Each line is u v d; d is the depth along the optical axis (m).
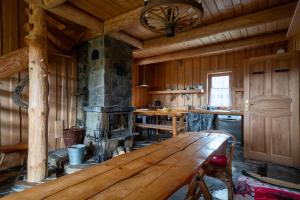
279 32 4.21
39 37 2.83
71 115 4.41
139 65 7.04
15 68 3.02
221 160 2.20
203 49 5.25
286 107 3.49
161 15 1.94
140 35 4.46
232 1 2.98
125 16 3.38
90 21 3.46
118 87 4.31
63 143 4.20
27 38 2.83
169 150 1.84
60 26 4.02
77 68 4.58
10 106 3.34
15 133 3.40
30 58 2.80
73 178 1.19
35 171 2.76
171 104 7.11
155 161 1.51
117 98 4.27
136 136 5.62
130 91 4.68
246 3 3.04
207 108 5.97
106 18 3.62
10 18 3.30
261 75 3.79
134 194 0.98
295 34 3.70
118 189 1.04
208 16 3.48
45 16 2.93
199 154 1.71
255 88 3.86
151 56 6.33
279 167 3.40
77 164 3.38
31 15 2.85
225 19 3.60
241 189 2.42
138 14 3.21
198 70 6.52
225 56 6.00
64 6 2.99
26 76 3.40
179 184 1.11
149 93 7.38
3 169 3.25
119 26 3.50
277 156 3.57
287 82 3.49
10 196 0.96
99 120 3.93
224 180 2.09
